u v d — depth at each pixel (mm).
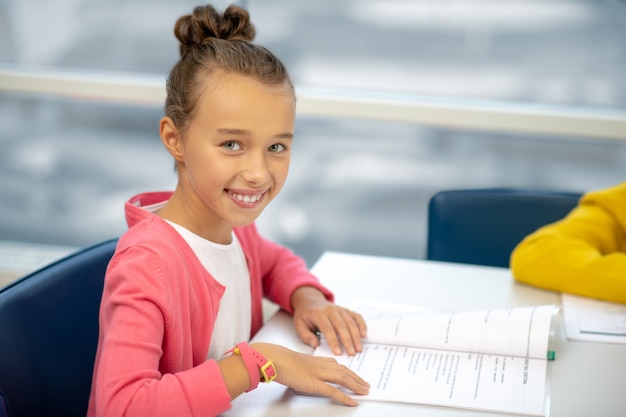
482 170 2674
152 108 2795
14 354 1105
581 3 2305
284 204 2797
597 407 1004
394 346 1177
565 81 2330
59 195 2850
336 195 2803
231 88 1033
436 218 1818
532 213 1807
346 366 1102
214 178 1055
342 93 2412
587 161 2574
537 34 2330
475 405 996
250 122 1032
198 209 1145
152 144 2830
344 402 999
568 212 1796
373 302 1367
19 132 2869
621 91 2305
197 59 1072
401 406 1000
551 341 1196
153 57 2541
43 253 2639
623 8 2281
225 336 1192
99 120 2824
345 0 2416
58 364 1178
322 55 2445
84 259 1266
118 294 981
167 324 1010
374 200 2773
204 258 1150
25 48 2592
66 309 1208
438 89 2408
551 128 2203
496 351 1134
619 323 1280
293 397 1022
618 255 1400
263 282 1425
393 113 2275
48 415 1154
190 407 927
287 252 1442
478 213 1812
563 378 1082
